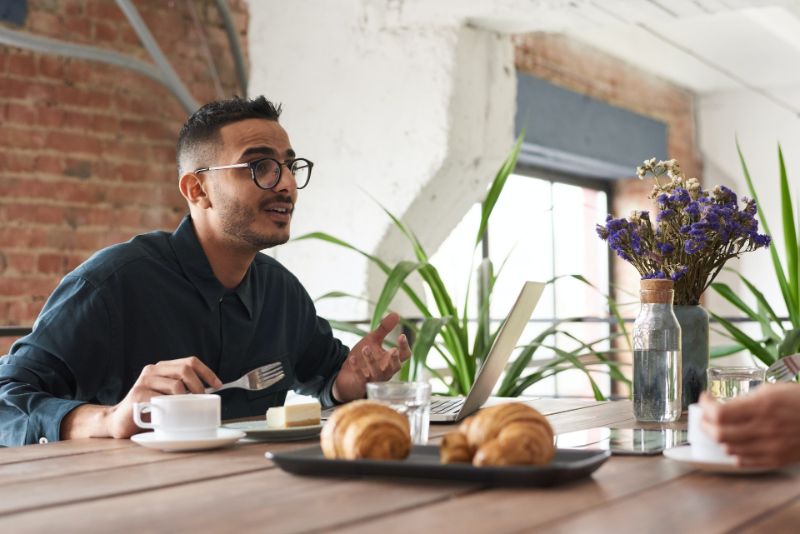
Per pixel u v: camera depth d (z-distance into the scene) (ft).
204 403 4.22
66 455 4.03
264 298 6.56
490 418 3.20
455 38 12.87
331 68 13.67
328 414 5.71
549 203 22.75
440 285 9.02
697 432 3.42
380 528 2.52
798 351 8.14
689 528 2.50
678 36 20.48
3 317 11.87
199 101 13.93
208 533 2.50
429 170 12.98
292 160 6.48
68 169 12.53
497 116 13.64
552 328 9.44
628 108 22.53
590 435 4.51
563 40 19.93
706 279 5.94
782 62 22.63
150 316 5.98
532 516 2.66
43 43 11.83
